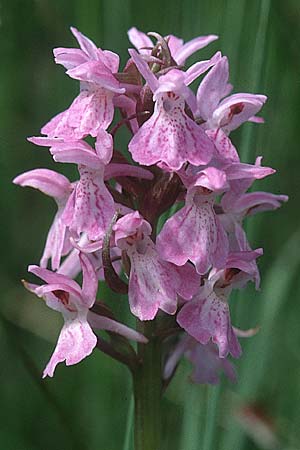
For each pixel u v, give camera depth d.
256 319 0.31
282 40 0.33
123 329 0.25
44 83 0.37
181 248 0.25
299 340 0.33
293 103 0.34
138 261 0.25
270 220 0.34
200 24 0.32
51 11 0.36
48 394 0.29
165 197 0.25
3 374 0.34
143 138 0.25
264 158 0.32
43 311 0.35
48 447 0.33
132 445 0.28
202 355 0.27
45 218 0.37
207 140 0.25
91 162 0.25
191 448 0.29
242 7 0.31
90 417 0.32
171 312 0.25
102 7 0.32
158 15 0.34
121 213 0.25
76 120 0.25
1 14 0.36
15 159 0.37
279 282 0.31
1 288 0.36
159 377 0.26
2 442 0.33
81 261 0.25
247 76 0.31
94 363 0.32
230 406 0.30
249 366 0.31
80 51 0.26
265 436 0.30
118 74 0.25
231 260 0.25
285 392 0.32
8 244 0.36
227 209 0.26
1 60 0.37
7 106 0.37
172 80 0.25
